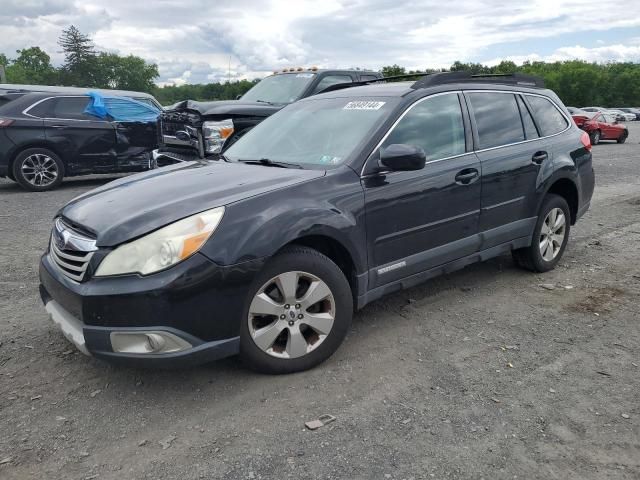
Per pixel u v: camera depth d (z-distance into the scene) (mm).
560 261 5855
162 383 3363
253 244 3125
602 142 28516
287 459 2662
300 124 4508
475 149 4539
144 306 2889
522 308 4555
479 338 3988
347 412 3049
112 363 3000
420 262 4102
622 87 96688
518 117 5074
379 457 2674
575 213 5648
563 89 96500
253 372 3477
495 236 4707
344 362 3619
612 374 3467
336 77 9281
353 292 3740
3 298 4758
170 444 2789
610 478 2529
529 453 2701
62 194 10125
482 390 3273
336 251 3686
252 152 4465
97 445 2785
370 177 3771
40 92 10438
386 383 3355
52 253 3490
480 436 2834
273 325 3318
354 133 4027
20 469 2605
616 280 5242
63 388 3318
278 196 3357
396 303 4656
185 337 2984
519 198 4887
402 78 5215
